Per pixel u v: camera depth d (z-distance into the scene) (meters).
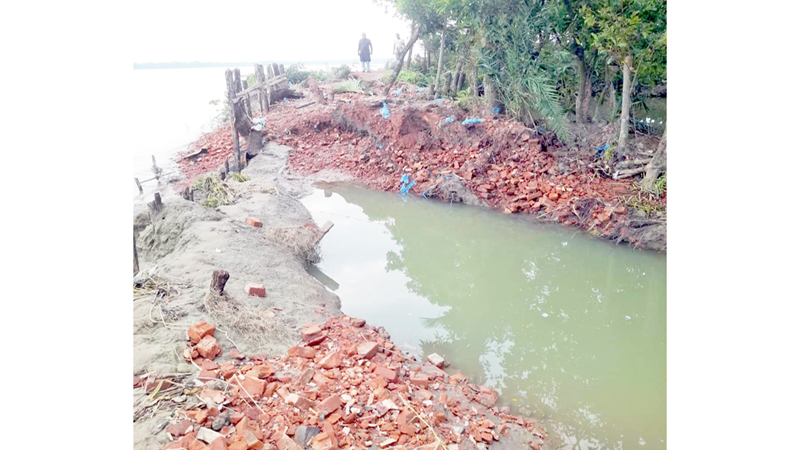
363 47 12.85
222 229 5.50
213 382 3.14
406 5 10.20
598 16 7.15
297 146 10.28
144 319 3.74
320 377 3.32
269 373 3.33
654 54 6.82
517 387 3.85
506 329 4.73
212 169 9.03
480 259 6.26
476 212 7.45
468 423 3.22
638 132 7.71
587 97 8.29
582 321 4.89
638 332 4.68
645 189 6.61
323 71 14.04
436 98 10.47
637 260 5.86
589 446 3.21
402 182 8.48
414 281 5.64
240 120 9.65
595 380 3.96
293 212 6.84
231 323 3.85
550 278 5.78
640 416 3.54
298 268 5.33
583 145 7.94
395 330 4.56
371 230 7.01
